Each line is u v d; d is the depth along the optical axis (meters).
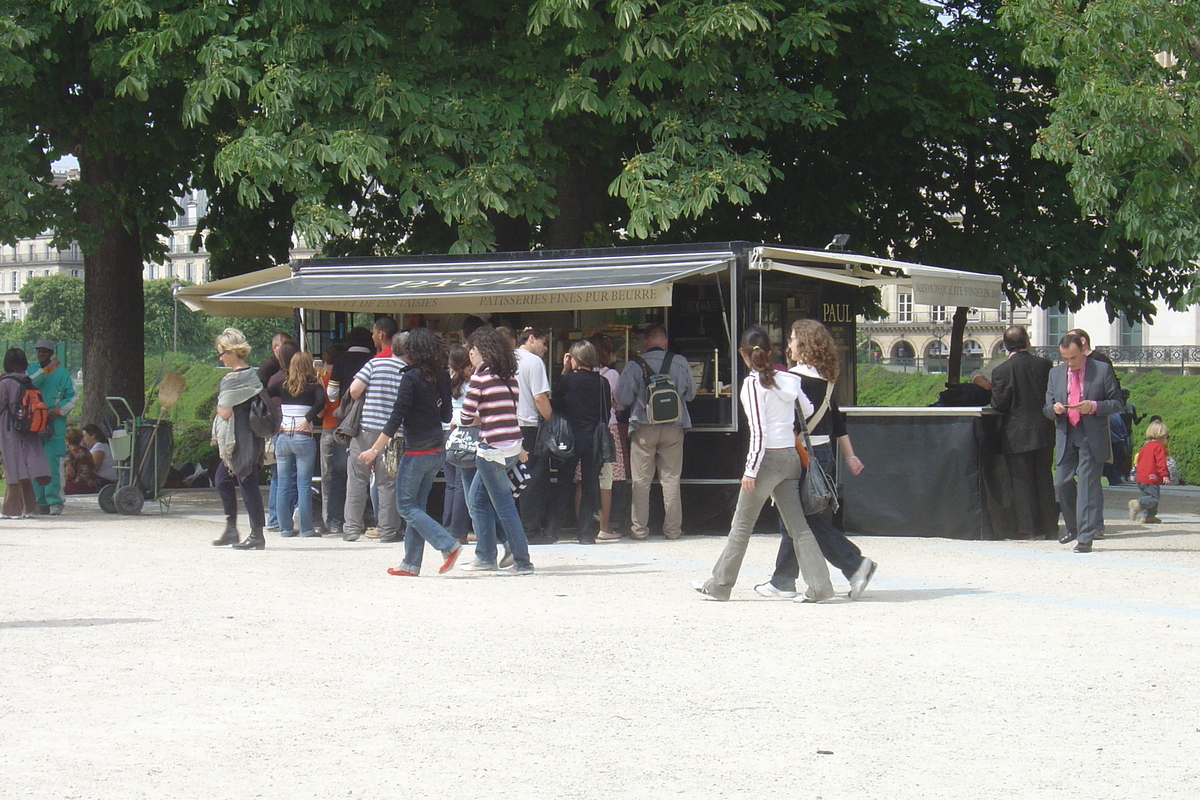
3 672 6.41
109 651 6.92
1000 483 12.46
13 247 17.27
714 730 5.33
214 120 17.67
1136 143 13.02
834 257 12.86
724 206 20.05
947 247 19.92
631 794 4.46
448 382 11.49
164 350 31.67
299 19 15.17
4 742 5.14
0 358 22.78
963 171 20.45
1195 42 13.00
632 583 9.52
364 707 5.71
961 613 8.16
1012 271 19.27
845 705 5.75
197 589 9.13
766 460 8.52
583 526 12.33
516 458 9.98
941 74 18.25
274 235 21.11
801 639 7.26
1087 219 19.81
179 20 15.25
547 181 15.99
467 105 15.29
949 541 12.30
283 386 12.92
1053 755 4.96
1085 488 11.47
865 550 11.61
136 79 15.35
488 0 15.94
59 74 17.42
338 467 13.20
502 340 10.02
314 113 15.37
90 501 17.28
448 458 10.07
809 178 20.20
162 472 15.48
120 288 19.75
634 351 13.70
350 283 13.86
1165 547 11.82
